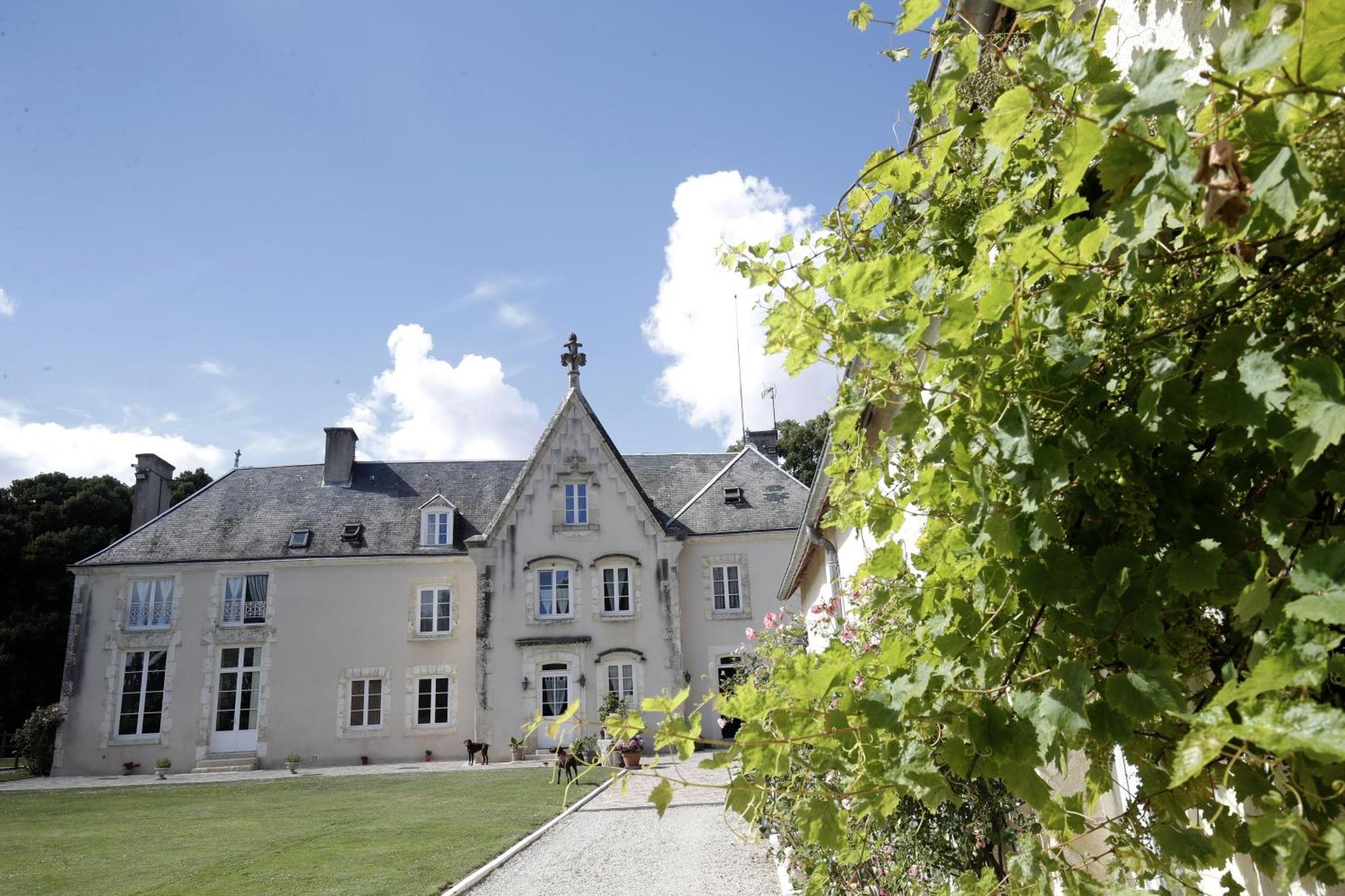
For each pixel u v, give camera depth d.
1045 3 1.79
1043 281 2.01
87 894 9.35
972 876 2.36
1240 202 1.29
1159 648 1.74
